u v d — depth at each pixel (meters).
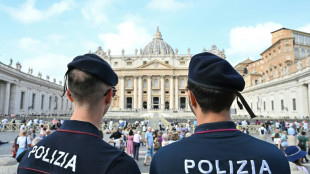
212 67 1.38
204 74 1.37
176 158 1.28
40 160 1.37
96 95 1.52
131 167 1.33
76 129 1.45
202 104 1.42
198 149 1.28
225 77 1.34
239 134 1.39
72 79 1.51
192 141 1.36
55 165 1.30
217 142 1.29
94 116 1.55
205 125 1.40
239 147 1.27
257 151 1.26
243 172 1.17
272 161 1.23
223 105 1.39
